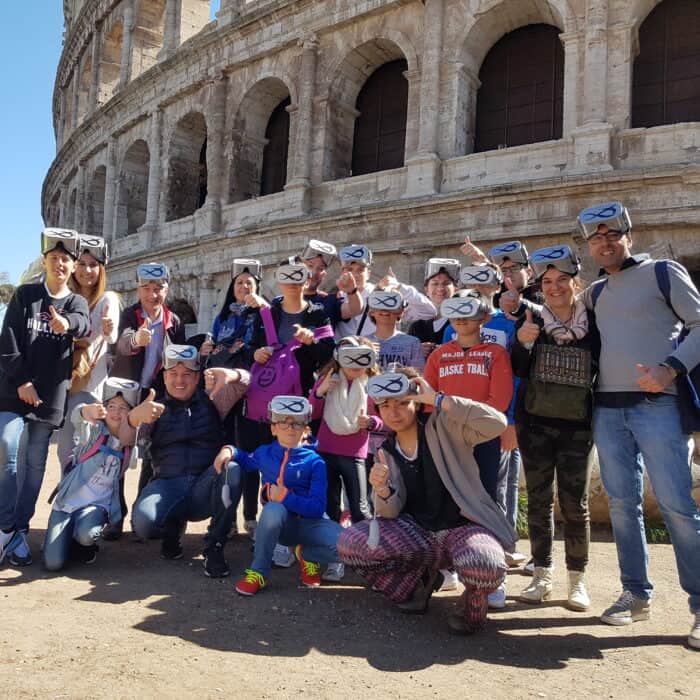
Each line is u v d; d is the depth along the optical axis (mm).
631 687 5406
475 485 6762
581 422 7125
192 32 35312
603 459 6871
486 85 24172
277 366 8977
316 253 10359
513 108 23500
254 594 7426
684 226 18516
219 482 8070
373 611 7082
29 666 5297
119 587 7496
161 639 6020
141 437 8672
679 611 7254
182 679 5199
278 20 27953
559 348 7023
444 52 23453
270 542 7480
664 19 21078
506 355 7195
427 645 6199
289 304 9281
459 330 7324
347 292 9750
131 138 36719
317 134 26453
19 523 8375
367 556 6891
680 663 5902
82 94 46312
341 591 7746
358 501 8281
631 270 6844
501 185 20453
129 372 9664
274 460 7949
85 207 41688
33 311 8242
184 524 8961
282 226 25516
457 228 21672
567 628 6715
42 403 8242
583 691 5312
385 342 8875
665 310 6684
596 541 10664
